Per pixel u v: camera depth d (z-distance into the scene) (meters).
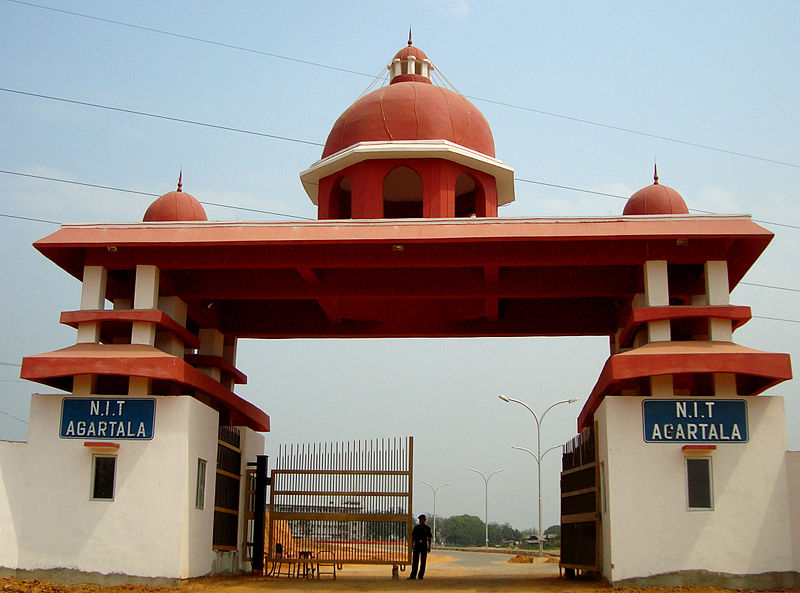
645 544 16.41
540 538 44.12
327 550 21.03
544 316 22.83
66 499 16.88
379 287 19.66
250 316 23.08
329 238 17.56
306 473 21.33
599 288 19.28
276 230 17.81
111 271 19.17
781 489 16.50
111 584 16.41
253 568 21.38
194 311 21.03
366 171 20.95
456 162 21.28
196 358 21.44
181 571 16.50
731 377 17.19
